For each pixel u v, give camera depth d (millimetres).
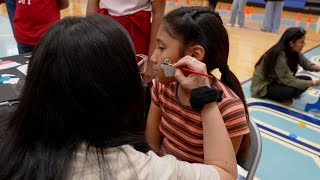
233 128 780
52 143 458
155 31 1594
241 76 3205
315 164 1837
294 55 2578
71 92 438
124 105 476
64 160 444
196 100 662
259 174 1725
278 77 2580
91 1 1649
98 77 439
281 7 5105
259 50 4148
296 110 2531
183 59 697
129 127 508
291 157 1893
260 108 2539
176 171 516
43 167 438
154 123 1002
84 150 464
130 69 468
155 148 947
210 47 796
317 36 5109
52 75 438
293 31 2496
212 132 647
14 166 450
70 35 448
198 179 537
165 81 828
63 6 2041
